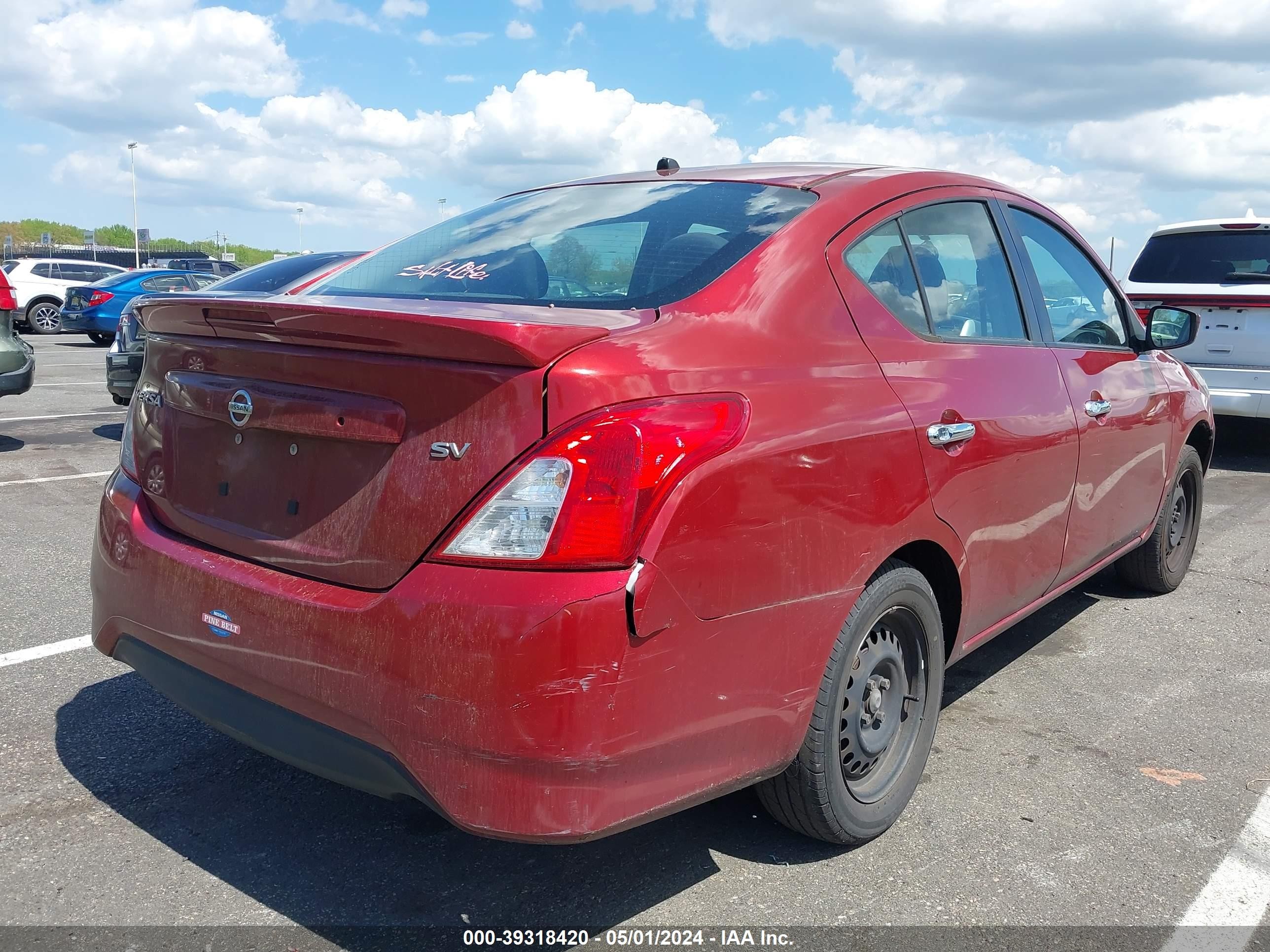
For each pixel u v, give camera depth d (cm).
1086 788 303
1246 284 764
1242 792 303
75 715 337
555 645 185
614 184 319
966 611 295
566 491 189
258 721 224
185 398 250
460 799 193
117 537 262
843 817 256
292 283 783
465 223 317
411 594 196
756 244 250
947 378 278
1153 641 434
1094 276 400
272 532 228
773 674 222
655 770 202
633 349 203
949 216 314
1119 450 383
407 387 203
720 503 204
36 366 1631
